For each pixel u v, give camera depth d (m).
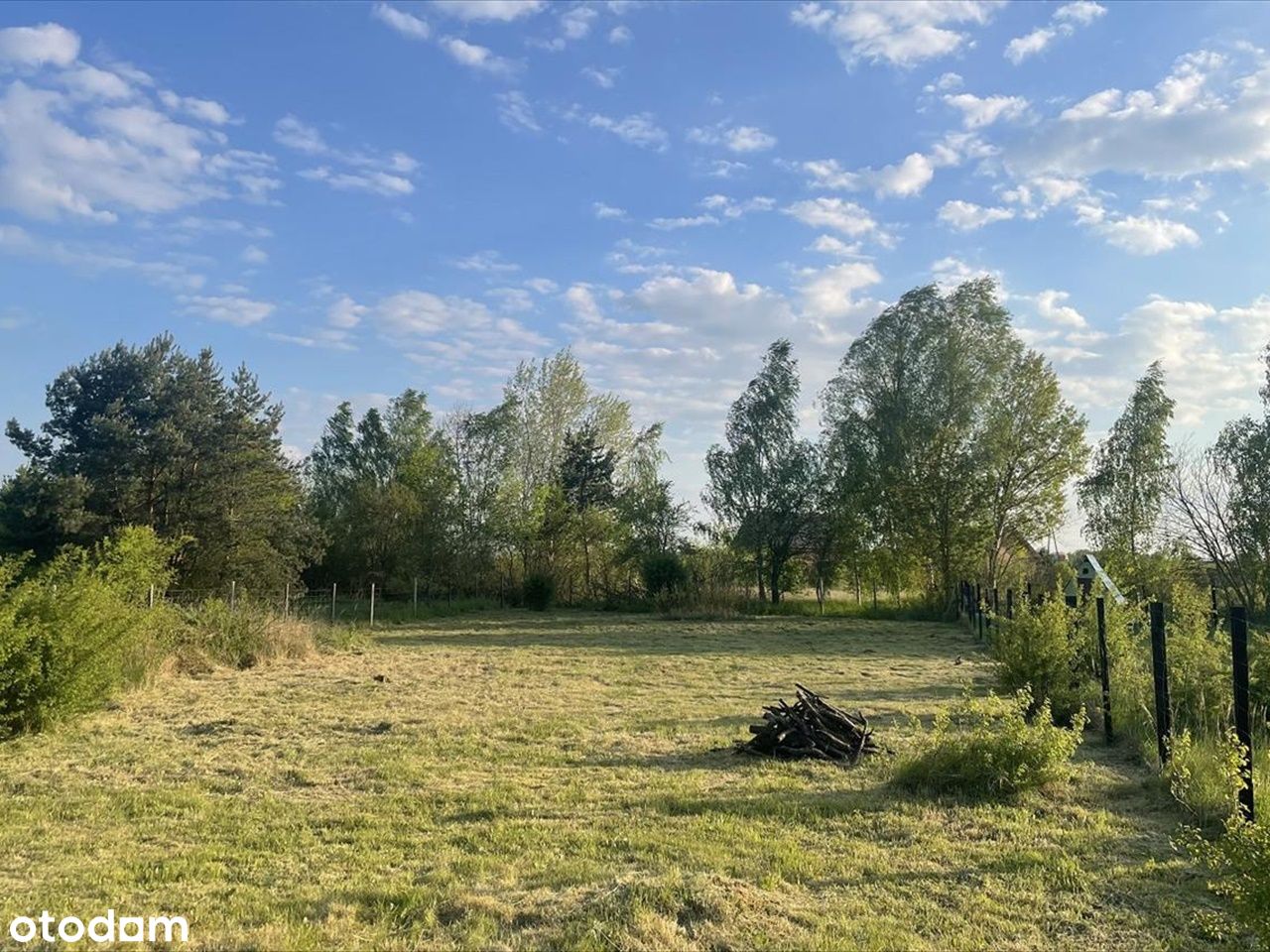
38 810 6.88
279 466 34.19
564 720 11.02
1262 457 26.25
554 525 42.91
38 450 30.45
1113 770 8.38
